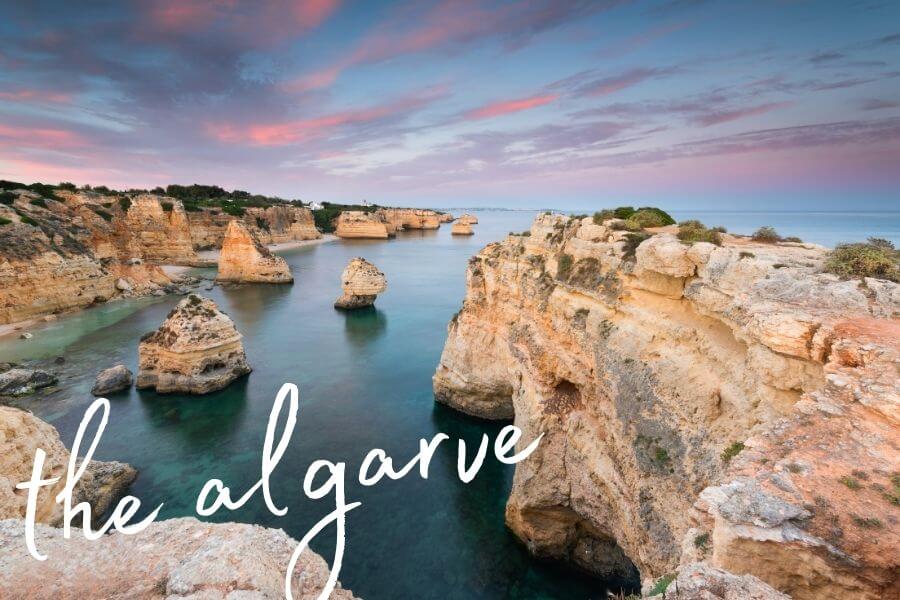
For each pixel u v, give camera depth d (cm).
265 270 9719
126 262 8556
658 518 1561
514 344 3048
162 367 4253
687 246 1683
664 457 1577
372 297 7719
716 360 1512
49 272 6438
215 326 4391
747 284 1413
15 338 5497
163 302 7556
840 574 700
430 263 12825
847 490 793
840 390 996
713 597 649
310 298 8481
